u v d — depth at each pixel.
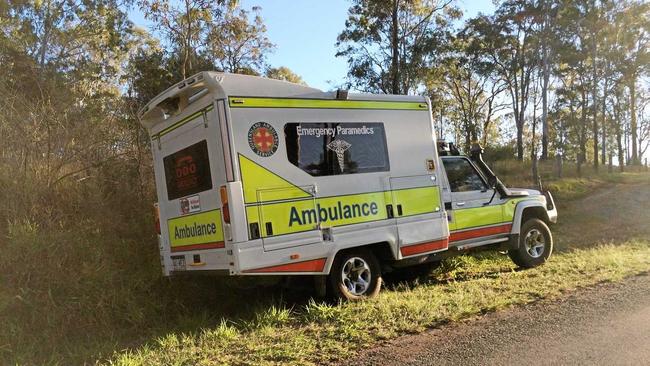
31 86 9.92
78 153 8.94
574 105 32.81
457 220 8.27
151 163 9.74
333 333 5.63
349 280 6.98
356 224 6.86
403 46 19.92
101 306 6.68
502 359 4.65
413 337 5.41
